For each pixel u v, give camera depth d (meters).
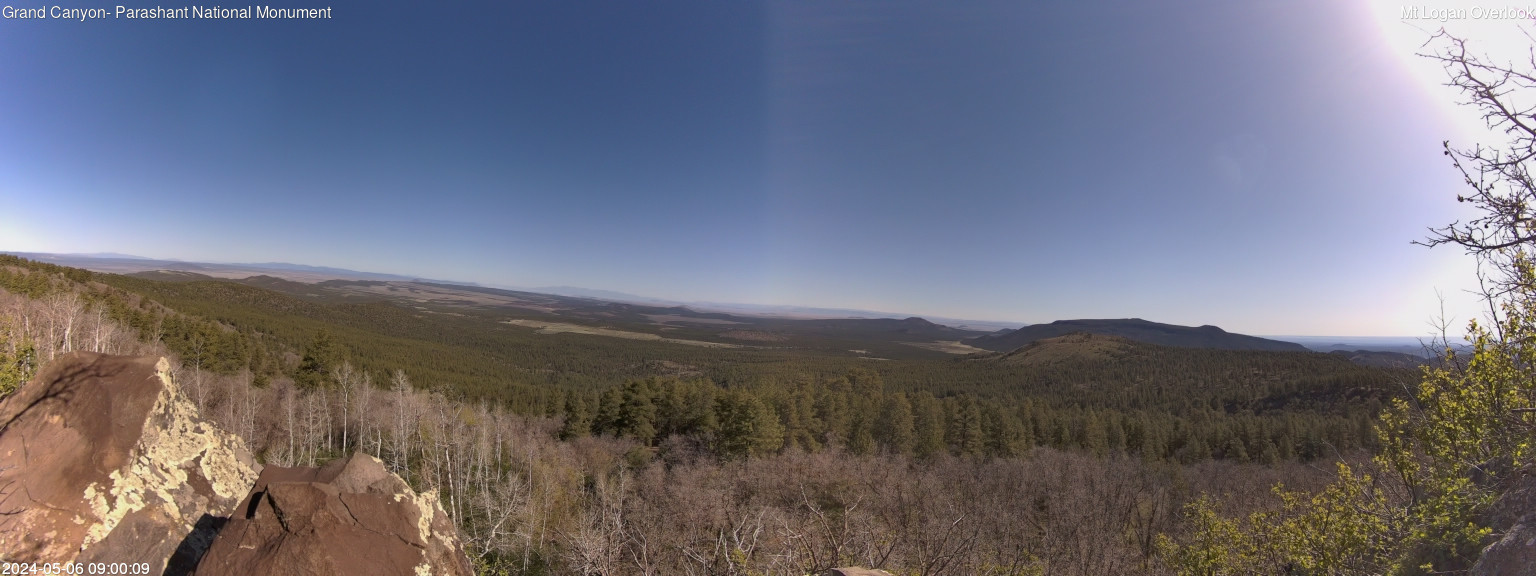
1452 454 10.22
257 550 6.82
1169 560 18.91
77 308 45.28
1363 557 11.73
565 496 42.56
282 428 52.56
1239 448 74.75
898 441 70.19
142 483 8.09
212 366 61.56
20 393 8.35
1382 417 12.53
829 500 35.97
